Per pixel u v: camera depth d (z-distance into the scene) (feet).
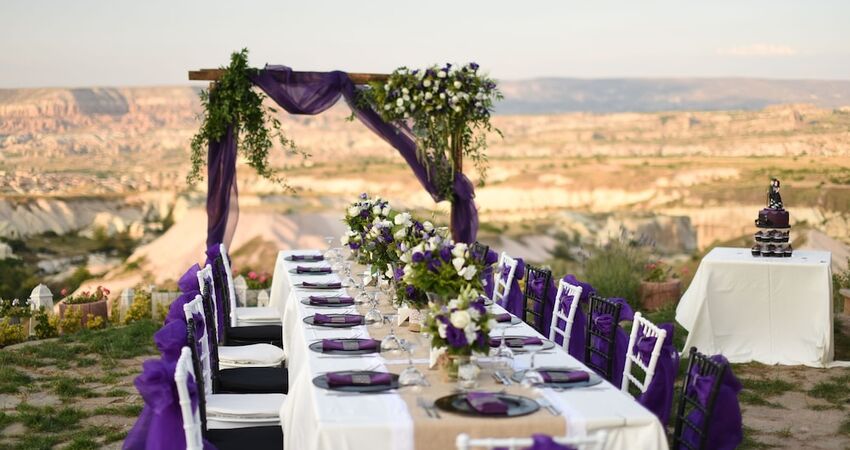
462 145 29.14
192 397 11.27
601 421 10.48
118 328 30.86
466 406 10.84
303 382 12.71
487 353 11.86
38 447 18.30
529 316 24.56
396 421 10.37
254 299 35.70
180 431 11.46
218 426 14.74
